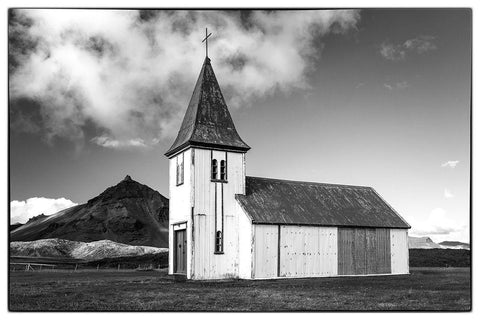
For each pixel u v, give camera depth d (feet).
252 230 107.76
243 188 114.42
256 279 106.83
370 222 126.52
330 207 126.41
